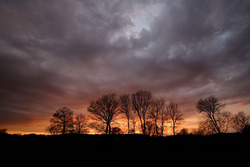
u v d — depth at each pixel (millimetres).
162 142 31109
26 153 24266
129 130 44000
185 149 24734
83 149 28781
